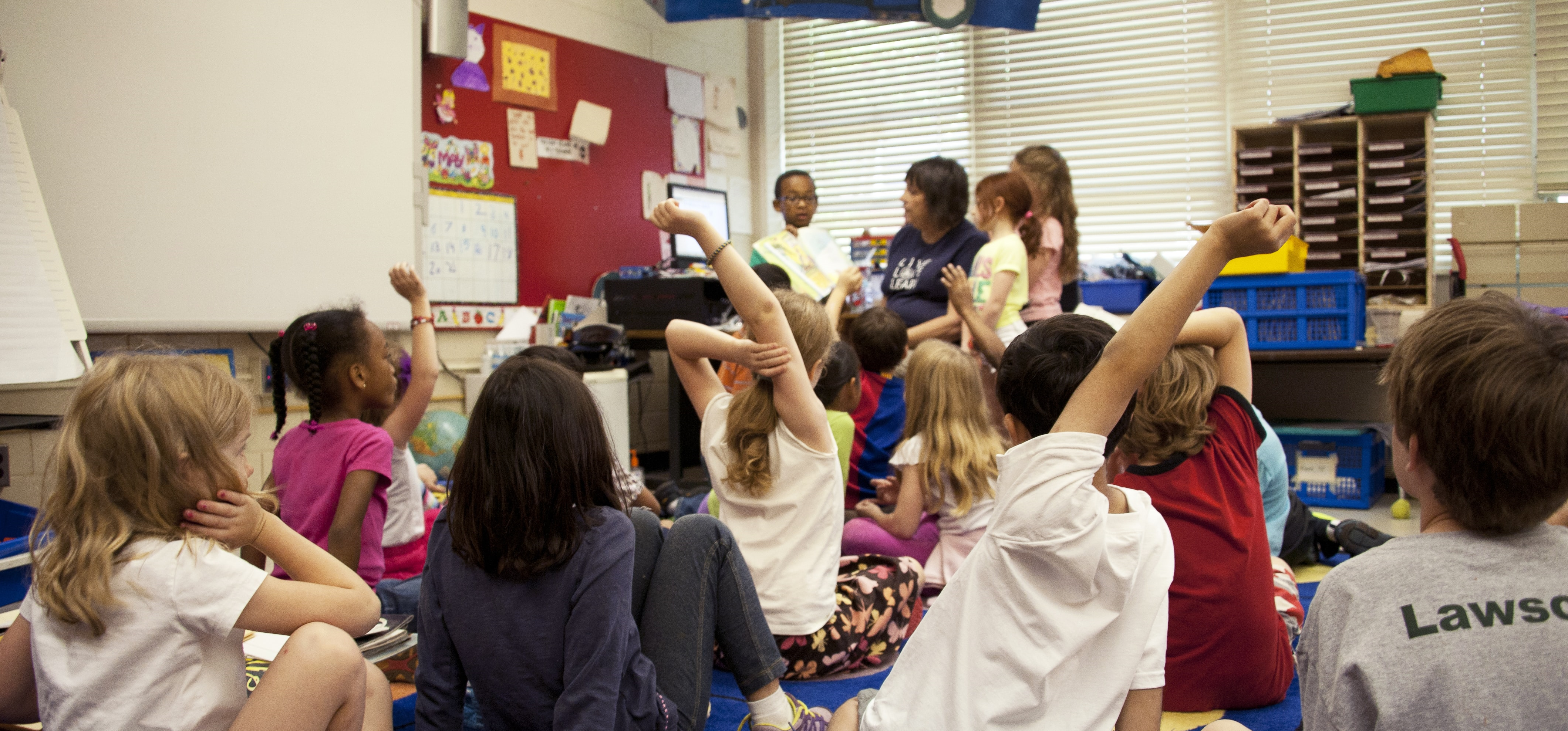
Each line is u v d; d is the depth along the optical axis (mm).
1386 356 3596
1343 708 827
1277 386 4355
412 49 3516
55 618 1005
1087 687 1002
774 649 1476
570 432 1171
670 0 4266
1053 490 966
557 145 4359
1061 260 3516
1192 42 4559
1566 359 800
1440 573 822
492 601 1169
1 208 2088
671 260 4316
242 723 1015
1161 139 4621
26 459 2566
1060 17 4781
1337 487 3721
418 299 2172
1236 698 1598
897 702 1079
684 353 1832
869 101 5250
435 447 3441
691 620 1398
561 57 4367
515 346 3938
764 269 3533
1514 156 4023
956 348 2311
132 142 2773
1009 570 1003
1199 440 1542
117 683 1003
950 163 3387
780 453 1739
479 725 1295
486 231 4074
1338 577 877
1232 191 4480
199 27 2906
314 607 1084
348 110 3299
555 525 1158
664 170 4863
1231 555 1533
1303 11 4332
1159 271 4203
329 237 3244
